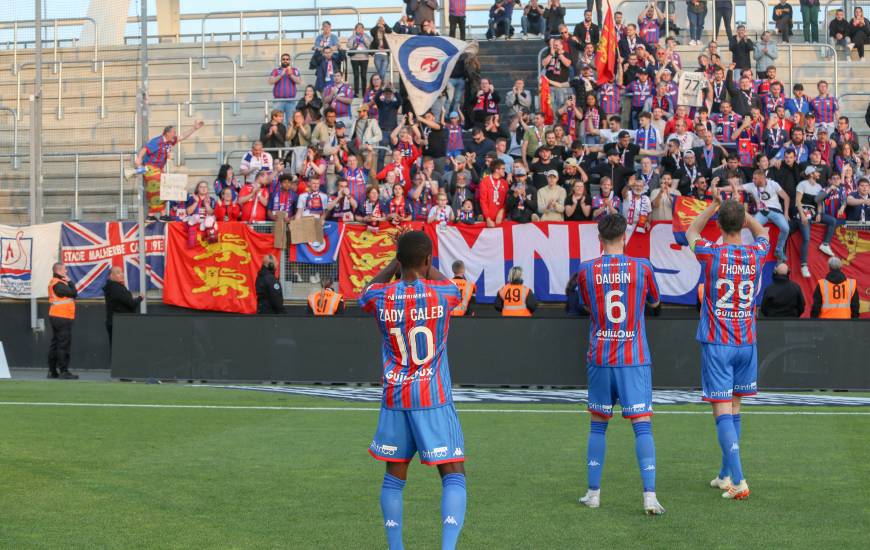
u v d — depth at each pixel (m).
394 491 5.32
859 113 23.27
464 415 11.60
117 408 11.88
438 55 20.98
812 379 14.75
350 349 15.45
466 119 21.33
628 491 7.30
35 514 6.44
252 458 8.53
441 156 20.45
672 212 18.19
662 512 6.55
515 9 26.14
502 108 23.20
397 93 21.67
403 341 5.27
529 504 6.86
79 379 17.11
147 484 7.42
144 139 19.48
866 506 6.78
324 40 22.09
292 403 12.60
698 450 9.11
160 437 9.66
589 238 18.41
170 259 19.16
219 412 11.61
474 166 19.44
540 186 18.98
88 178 22.61
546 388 15.02
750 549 5.64
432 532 6.06
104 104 23.98
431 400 5.24
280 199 19.11
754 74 22.64
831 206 18.30
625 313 6.73
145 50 19.69
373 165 19.72
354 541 5.82
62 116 23.80
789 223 18.28
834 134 20.20
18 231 19.62
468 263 18.64
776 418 11.34
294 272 18.91
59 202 22.53
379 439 5.32
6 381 15.85
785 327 14.81
